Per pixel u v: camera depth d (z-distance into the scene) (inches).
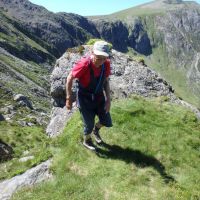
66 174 525.0
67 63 914.1
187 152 579.8
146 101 753.0
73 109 839.1
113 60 885.2
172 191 486.3
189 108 780.6
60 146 601.0
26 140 1710.1
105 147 572.4
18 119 2721.5
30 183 536.4
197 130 663.8
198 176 531.2
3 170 641.6
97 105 516.4
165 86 845.8
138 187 491.8
